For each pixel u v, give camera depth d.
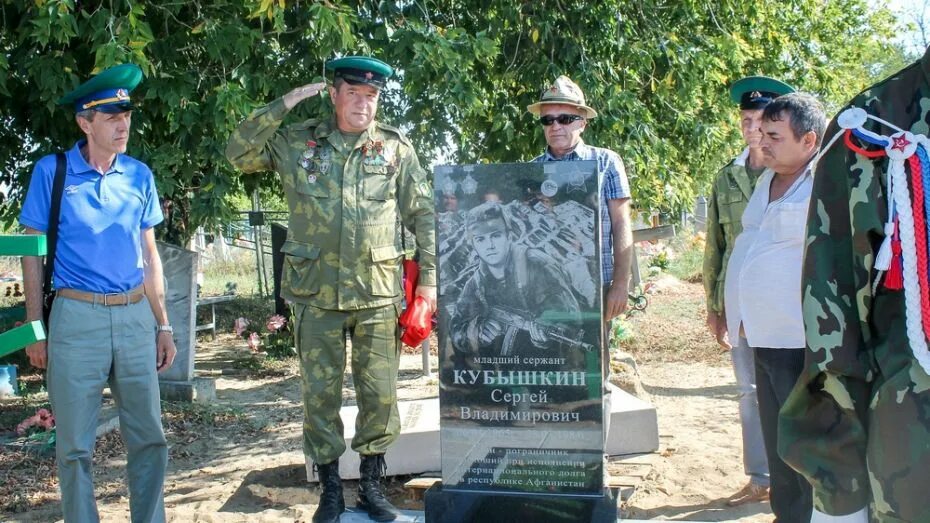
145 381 3.56
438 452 4.62
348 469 4.63
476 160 7.77
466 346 3.34
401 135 3.92
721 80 9.24
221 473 5.17
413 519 3.75
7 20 6.50
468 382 3.35
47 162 3.46
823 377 1.74
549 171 3.23
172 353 3.82
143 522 3.64
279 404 7.19
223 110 6.05
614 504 3.22
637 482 4.23
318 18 5.79
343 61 3.67
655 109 9.30
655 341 9.80
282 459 5.43
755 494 4.15
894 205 1.66
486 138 7.83
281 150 3.79
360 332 3.77
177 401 7.00
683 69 8.38
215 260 20.39
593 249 3.22
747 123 3.91
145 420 3.60
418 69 6.33
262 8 5.65
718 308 4.11
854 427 1.71
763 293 3.31
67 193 3.42
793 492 3.35
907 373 1.62
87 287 3.41
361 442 3.85
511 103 7.76
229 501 4.49
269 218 14.03
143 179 3.65
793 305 3.25
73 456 3.40
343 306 3.67
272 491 4.56
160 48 6.35
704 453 5.01
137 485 3.65
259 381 8.29
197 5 6.36
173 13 6.57
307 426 3.79
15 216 7.44
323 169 3.71
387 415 3.83
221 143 6.30
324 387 3.75
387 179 3.79
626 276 3.79
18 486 4.89
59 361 3.37
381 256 3.73
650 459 4.65
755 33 10.90
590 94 7.39
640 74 8.86
